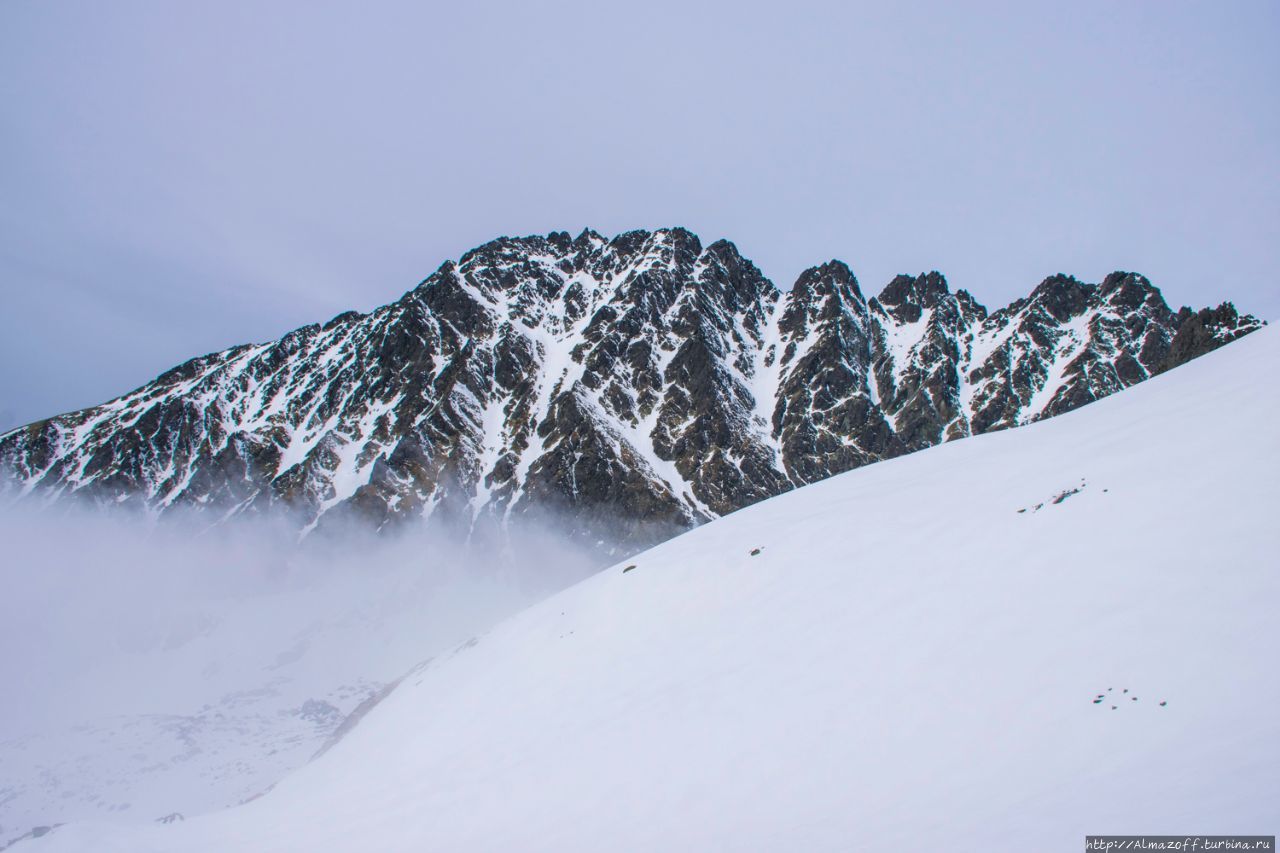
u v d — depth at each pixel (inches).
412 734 1224.2
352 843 856.3
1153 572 687.1
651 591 1288.1
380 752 1227.9
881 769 610.5
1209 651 561.3
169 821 1140.5
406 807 916.6
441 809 870.4
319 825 952.9
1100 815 433.4
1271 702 485.1
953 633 761.0
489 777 908.0
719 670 922.7
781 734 726.5
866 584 967.6
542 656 1258.6
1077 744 532.7
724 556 1289.4
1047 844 420.2
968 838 460.8
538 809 780.0
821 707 741.9
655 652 1075.3
